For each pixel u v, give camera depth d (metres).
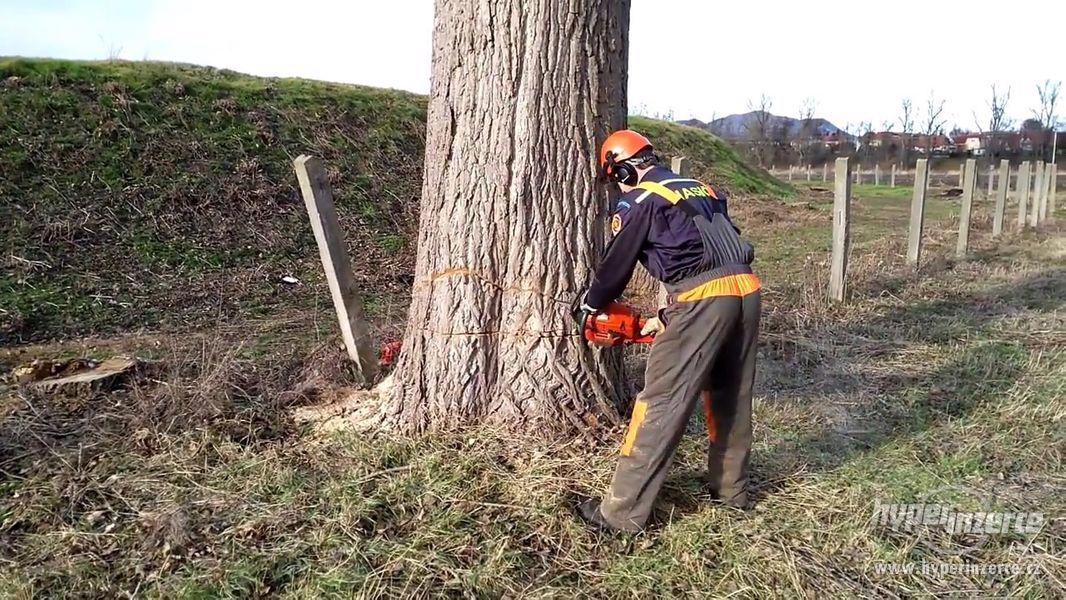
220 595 2.65
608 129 3.76
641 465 2.97
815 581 2.80
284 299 7.41
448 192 3.76
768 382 4.96
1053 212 17.50
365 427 3.94
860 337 6.02
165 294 7.15
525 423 3.72
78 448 3.77
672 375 2.92
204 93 11.27
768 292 7.73
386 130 12.35
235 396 4.32
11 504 3.28
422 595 2.64
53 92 9.99
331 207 4.31
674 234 2.88
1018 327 6.32
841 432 4.15
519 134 3.63
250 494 3.31
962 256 10.15
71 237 7.79
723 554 2.95
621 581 2.76
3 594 2.65
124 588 2.73
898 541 3.09
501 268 3.73
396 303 7.45
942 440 4.05
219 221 8.93
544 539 2.98
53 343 5.82
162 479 3.47
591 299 3.05
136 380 4.62
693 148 21.84
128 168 9.25
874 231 13.74
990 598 2.74
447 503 3.18
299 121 11.60
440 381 3.82
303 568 2.78
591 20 3.63
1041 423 4.25
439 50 3.74
